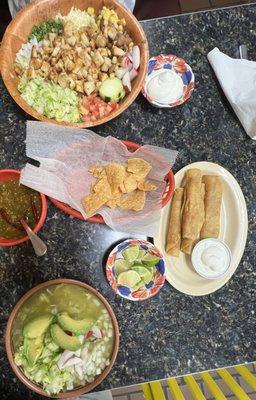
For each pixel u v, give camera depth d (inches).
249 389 31.5
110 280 25.0
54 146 24.7
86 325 24.1
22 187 24.7
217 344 26.6
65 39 25.0
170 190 25.1
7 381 25.3
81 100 24.7
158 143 27.0
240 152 27.6
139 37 25.0
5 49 23.9
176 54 27.4
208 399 30.6
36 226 24.1
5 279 25.6
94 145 25.1
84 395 25.7
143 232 24.8
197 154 27.2
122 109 24.1
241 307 27.0
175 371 26.2
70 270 26.0
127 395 33.6
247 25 28.1
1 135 25.9
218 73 26.8
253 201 27.6
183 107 27.4
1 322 25.3
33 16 24.5
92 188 25.0
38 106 24.0
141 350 26.1
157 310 26.4
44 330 23.9
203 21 27.8
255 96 26.6
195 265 25.6
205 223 26.3
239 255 26.6
